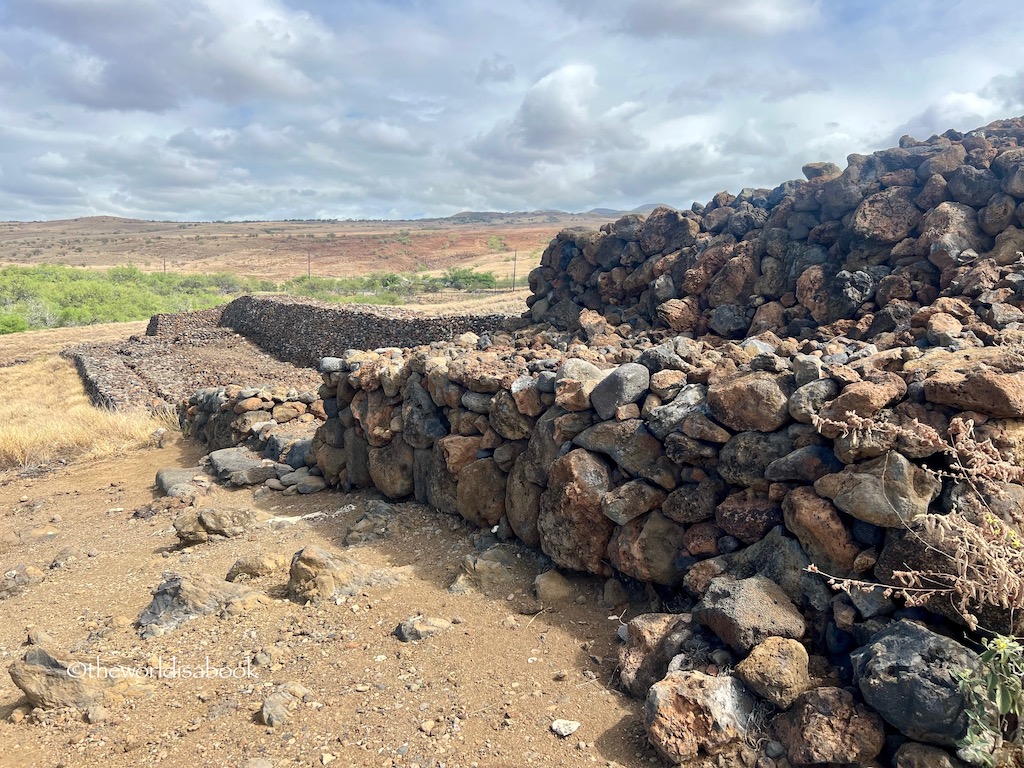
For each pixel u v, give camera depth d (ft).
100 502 24.76
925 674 7.75
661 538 12.17
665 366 13.79
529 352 23.20
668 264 30.83
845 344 16.49
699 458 11.87
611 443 13.05
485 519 16.61
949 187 23.98
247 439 29.17
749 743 8.68
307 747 9.51
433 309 81.10
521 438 15.83
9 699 11.55
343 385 22.17
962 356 10.91
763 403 11.13
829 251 26.27
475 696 10.42
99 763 9.52
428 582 14.51
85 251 422.82
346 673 11.32
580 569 13.53
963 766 7.51
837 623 9.41
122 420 38.86
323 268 334.24
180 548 18.56
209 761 9.36
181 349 82.02
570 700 10.18
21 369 81.30
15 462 33.06
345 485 22.16
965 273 21.34
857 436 9.62
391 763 9.08
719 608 9.74
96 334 116.98
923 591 8.66
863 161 26.50
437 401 18.30
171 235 517.55
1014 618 8.21
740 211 30.14
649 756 8.92
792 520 10.23
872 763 8.04
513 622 12.50
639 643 10.67
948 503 9.12
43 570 17.89
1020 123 27.71
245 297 93.66
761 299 27.22
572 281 36.01
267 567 15.80
